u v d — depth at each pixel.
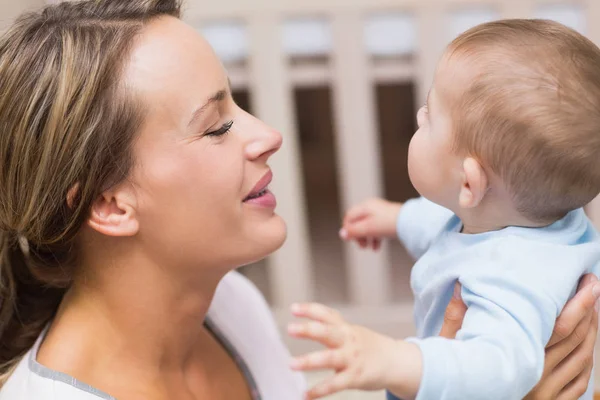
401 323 1.82
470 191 0.78
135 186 0.79
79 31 0.78
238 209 0.83
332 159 3.06
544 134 0.74
